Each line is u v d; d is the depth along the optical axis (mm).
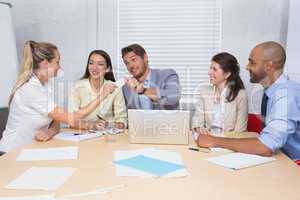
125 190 1150
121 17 3082
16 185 1183
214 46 3004
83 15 3113
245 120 2354
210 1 2971
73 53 3160
